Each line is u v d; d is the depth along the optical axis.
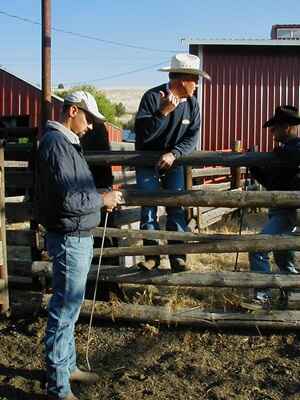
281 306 5.50
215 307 5.70
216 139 17.30
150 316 5.49
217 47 17.14
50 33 6.80
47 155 3.94
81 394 4.48
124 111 65.25
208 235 5.39
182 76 5.12
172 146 5.42
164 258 6.82
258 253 5.50
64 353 4.22
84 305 5.61
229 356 5.01
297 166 5.29
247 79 17.12
